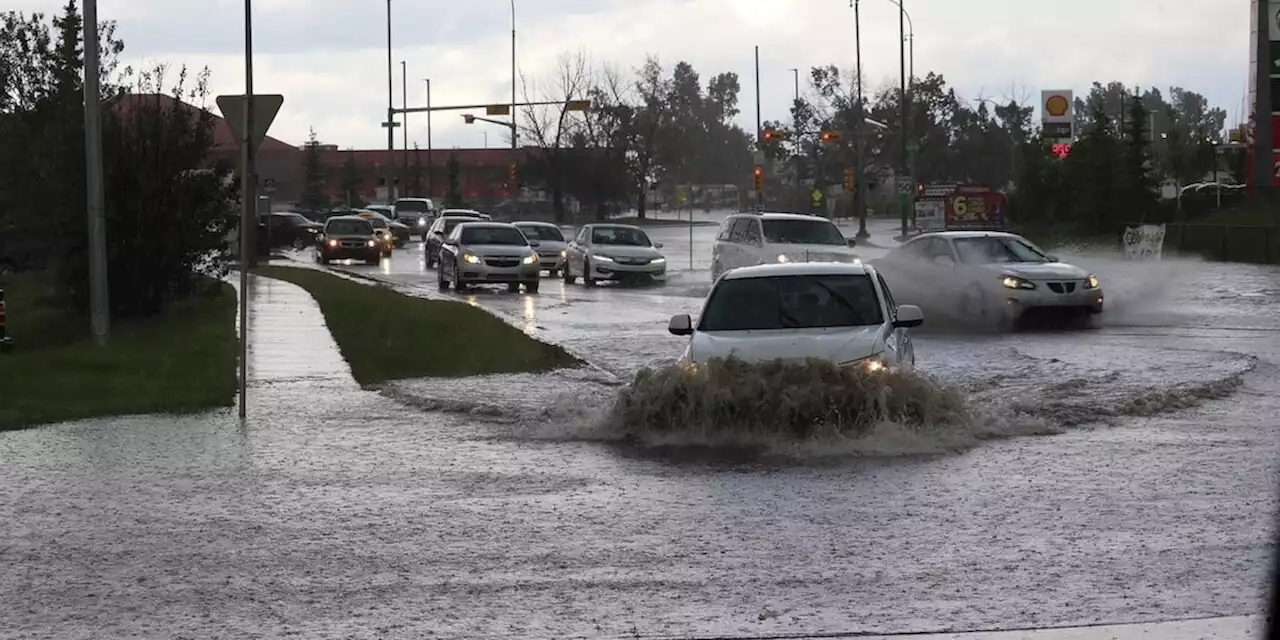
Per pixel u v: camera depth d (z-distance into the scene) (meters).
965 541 9.10
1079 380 17.39
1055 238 54.00
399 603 7.83
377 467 12.19
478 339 22.62
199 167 28.98
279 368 19.64
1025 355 20.61
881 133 104.56
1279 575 8.09
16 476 11.84
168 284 27.23
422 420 15.09
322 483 11.46
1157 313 28.39
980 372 18.41
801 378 12.95
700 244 68.56
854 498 10.49
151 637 7.23
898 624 7.31
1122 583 8.05
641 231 43.16
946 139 110.81
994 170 107.69
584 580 8.27
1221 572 8.25
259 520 10.05
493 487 11.20
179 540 9.44
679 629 7.28
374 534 9.55
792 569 8.46
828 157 117.00
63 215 25.91
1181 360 19.69
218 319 26.67
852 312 14.13
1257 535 9.15
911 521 9.69
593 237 42.53
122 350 20.77
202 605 7.83
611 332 25.36
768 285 14.49
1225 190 65.38
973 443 12.94
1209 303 30.70
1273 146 49.47
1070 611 7.50
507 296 36.41
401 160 124.88
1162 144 100.69
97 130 21.47
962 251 26.55
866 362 13.10
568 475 11.66
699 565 8.59
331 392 17.39
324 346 22.38
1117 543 8.98
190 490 11.20
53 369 18.77
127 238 26.03
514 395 16.81
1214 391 16.36
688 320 14.27
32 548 9.25
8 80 34.62
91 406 15.83
